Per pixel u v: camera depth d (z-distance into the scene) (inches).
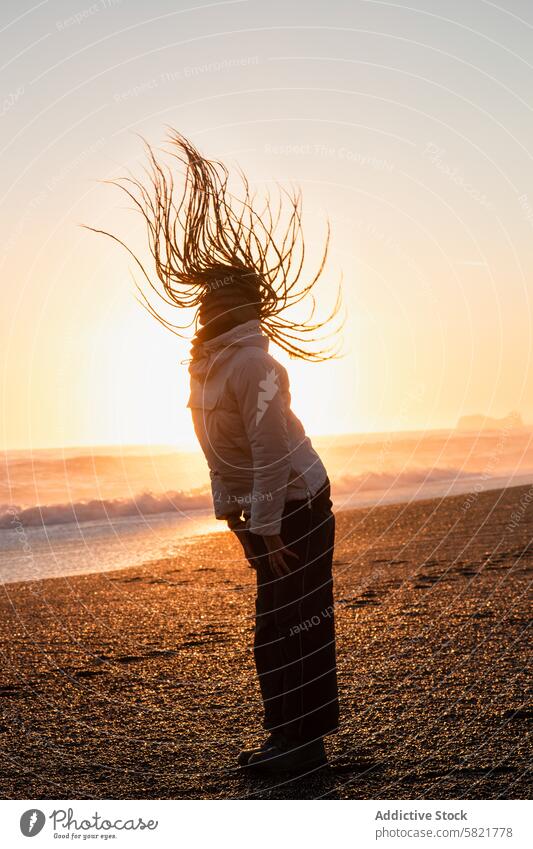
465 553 296.5
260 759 106.2
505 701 128.5
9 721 129.0
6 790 102.8
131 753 114.8
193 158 117.5
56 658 170.7
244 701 137.8
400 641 172.2
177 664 163.9
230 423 104.5
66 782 105.0
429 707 128.0
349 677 147.5
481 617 190.7
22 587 269.3
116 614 219.0
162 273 118.7
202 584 269.3
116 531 456.1
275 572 104.4
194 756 113.3
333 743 115.5
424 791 98.2
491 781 100.3
